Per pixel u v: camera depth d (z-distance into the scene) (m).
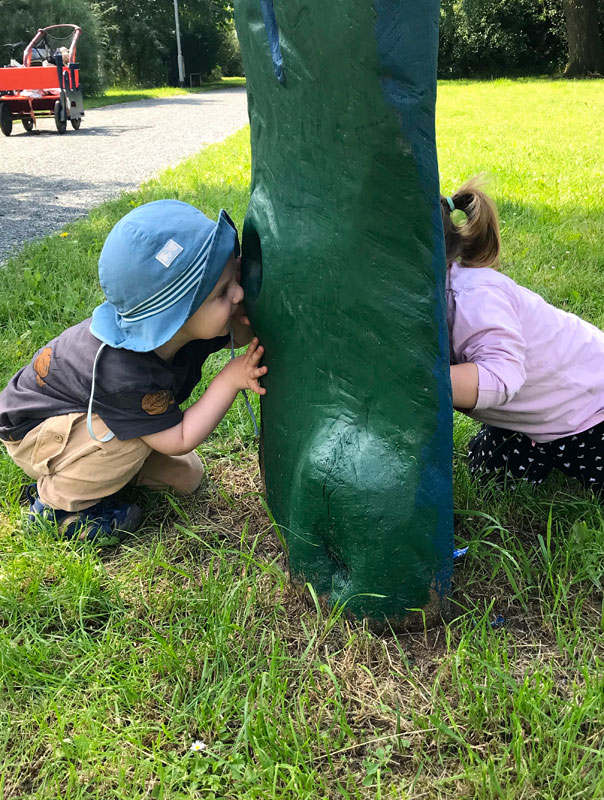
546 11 33.25
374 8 1.38
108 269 1.89
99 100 25.81
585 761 1.46
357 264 1.62
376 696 1.67
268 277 1.83
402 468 1.70
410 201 1.54
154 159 10.75
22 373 2.28
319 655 1.79
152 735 1.60
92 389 2.06
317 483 1.77
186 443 2.11
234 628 1.80
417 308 1.62
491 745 1.52
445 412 1.69
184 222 1.87
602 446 2.26
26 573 2.06
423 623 1.82
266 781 1.46
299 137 1.64
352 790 1.46
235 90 36.22
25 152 11.84
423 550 1.74
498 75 34.38
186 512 2.40
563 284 4.09
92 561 2.08
